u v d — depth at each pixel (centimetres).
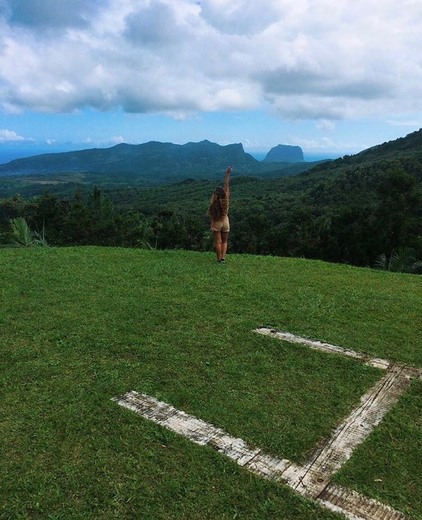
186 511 242
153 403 353
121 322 531
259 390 375
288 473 275
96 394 363
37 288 686
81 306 594
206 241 3053
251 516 240
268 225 3547
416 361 437
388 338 495
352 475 275
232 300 627
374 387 385
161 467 277
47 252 1049
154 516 238
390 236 2638
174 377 397
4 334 496
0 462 280
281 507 247
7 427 317
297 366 421
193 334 495
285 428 321
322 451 298
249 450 296
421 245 2345
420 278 845
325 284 748
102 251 1075
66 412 335
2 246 1506
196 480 266
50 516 237
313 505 249
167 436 308
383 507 249
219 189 880
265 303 615
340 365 424
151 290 677
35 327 515
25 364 418
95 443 300
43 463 279
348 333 508
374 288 733
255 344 470
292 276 807
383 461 288
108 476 268
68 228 3438
